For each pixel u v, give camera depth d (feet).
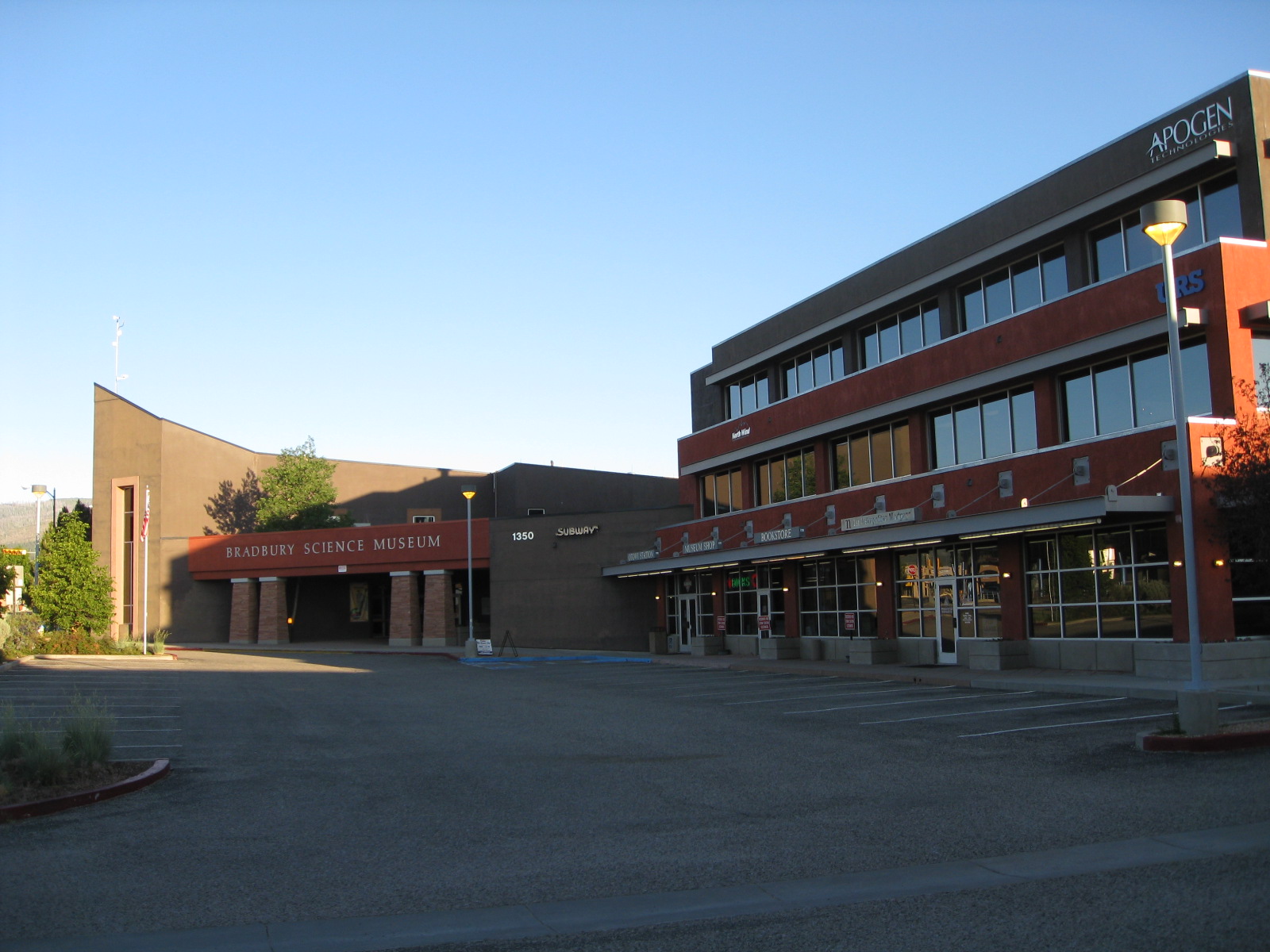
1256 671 70.49
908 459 103.40
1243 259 72.43
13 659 125.08
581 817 35.63
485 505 231.09
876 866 28.17
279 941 23.18
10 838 33.47
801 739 53.26
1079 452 79.41
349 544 171.73
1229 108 75.36
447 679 102.47
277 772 46.21
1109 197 83.30
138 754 51.52
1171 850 28.02
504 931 23.59
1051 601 85.61
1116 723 53.31
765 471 128.98
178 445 187.73
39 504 203.72
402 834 33.65
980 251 95.30
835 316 114.73
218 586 185.26
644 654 143.02
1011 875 26.55
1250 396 69.72
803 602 119.14
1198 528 70.28
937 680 80.94
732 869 28.37
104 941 23.29
